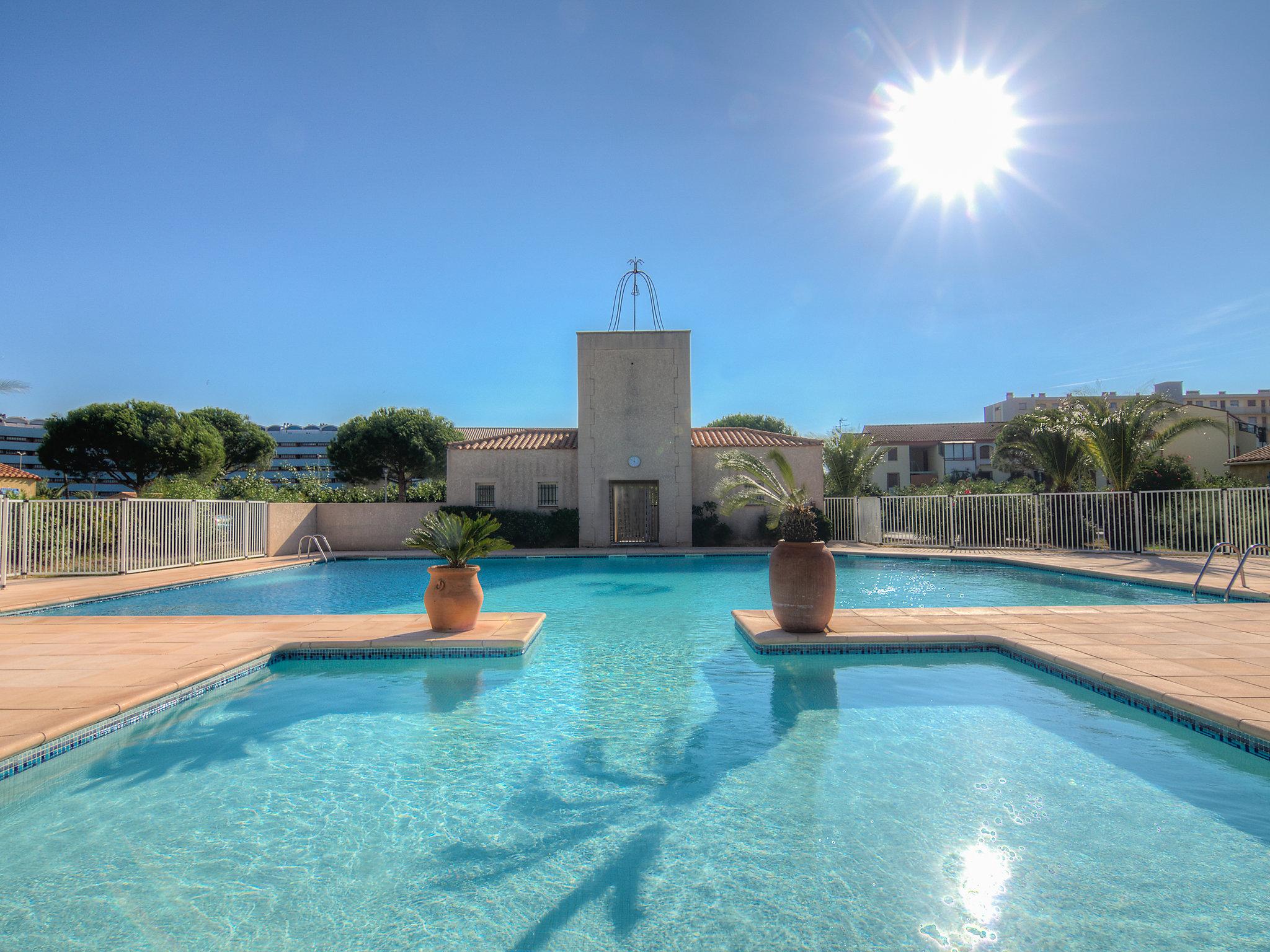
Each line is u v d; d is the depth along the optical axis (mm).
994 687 5836
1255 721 4254
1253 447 36500
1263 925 2666
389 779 4090
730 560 18266
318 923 2729
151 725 5012
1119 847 3242
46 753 4266
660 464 21688
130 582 12984
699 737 4734
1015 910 2775
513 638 7043
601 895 2918
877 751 4441
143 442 29281
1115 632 7133
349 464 36000
